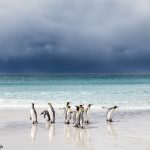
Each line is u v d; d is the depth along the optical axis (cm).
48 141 1458
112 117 2316
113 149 1271
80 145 1362
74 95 4069
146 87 5684
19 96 3981
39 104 3178
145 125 1925
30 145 1366
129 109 2817
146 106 3048
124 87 5725
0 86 6481
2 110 2712
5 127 1884
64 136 1590
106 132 1692
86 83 7669
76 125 1903
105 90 4903
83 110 1908
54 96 3953
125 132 1680
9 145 1366
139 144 1359
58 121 2164
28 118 2255
